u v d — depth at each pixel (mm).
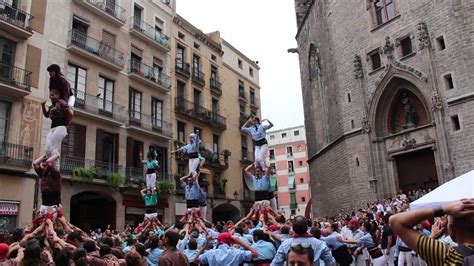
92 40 30516
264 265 8297
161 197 34219
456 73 24594
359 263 13898
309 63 42812
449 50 25078
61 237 8406
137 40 35156
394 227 2922
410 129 27203
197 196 15117
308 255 3758
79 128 28125
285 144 88000
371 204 26172
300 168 85375
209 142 43438
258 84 56594
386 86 28844
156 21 38531
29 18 25875
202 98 43562
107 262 6648
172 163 36625
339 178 33062
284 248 6688
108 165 29516
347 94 31891
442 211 2777
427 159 26812
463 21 24594
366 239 12922
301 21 46406
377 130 29516
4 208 22625
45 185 8898
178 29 41469
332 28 34375
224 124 45750
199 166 15688
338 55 33156
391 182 28375
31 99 25250
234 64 51531
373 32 30125
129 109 33000
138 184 30906
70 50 28406
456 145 24250
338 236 10234
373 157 29203
